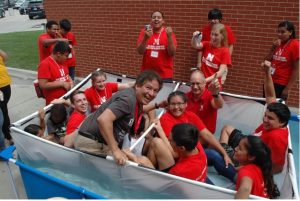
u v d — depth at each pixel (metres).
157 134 3.90
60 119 4.38
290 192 3.19
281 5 5.86
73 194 3.45
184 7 6.92
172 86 5.32
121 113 3.04
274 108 3.44
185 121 3.96
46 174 3.63
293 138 4.78
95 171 3.49
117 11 7.95
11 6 40.00
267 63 4.17
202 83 4.23
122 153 3.22
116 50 8.38
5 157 4.02
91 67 9.06
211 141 3.98
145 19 7.55
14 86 8.83
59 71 4.91
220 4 6.50
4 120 5.57
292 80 4.98
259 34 6.27
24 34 18.61
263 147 2.87
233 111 4.90
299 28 5.80
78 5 8.56
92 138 3.42
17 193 4.25
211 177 3.95
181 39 7.22
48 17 9.37
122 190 3.41
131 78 5.59
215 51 5.10
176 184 3.06
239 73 6.77
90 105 4.80
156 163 3.69
